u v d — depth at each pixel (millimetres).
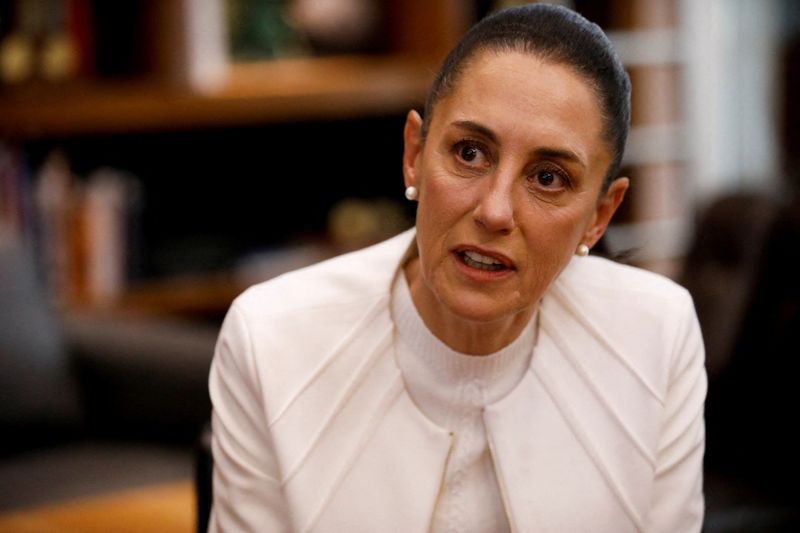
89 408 9273
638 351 4609
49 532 6305
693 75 15570
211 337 9305
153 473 8539
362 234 13477
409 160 4301
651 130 15078
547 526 4363
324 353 4465
